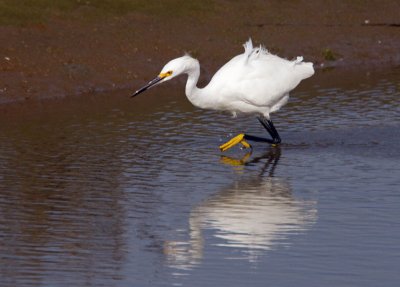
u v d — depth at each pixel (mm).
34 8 25453
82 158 14844
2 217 11789
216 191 13023
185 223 11570
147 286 9523
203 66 23797
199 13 28109
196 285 9531
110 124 17484
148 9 27406
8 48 22328
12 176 13734
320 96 20328
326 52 26141
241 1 30094
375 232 11156
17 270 9945
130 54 23578
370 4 31938
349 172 13969
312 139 16281
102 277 9766
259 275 9781
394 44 28219
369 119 17797
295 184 13367
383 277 9719
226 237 11047
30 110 18953
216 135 16656
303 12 30141
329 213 11953
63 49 23000
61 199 12602
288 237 11000
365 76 23562
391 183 13328
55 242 10859
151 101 19953
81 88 21141
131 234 11156
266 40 26781
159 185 13320
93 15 26047
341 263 10117
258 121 17750
